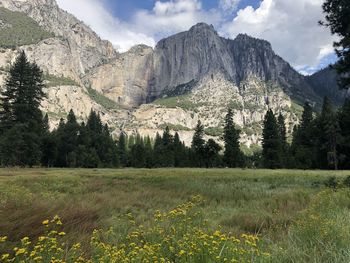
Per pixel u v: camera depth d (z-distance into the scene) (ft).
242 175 105.50
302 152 254.68
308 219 22.47
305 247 16.62
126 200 42.98
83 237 18.78
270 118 274.98
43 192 50.06
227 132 312.71
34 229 20.43
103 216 28.71
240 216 30.68
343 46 61.72
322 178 88.48
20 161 183.32
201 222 24.72
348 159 226.58
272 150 268.82
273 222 27.02
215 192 55.93
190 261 13.75
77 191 56.24
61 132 272.51
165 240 16.39
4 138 175.42
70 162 259.80
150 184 70.90
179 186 65.72
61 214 24.04
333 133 215.31
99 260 13.71
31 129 192.75
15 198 35.53
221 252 13.92
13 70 190.60
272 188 66.64
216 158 322.14
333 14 64.39
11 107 186.70
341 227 19.52
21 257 13.73
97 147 323.16
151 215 33.47
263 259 14.35
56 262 12.39
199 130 328.49
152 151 366.63
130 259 13.39
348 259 13.88
